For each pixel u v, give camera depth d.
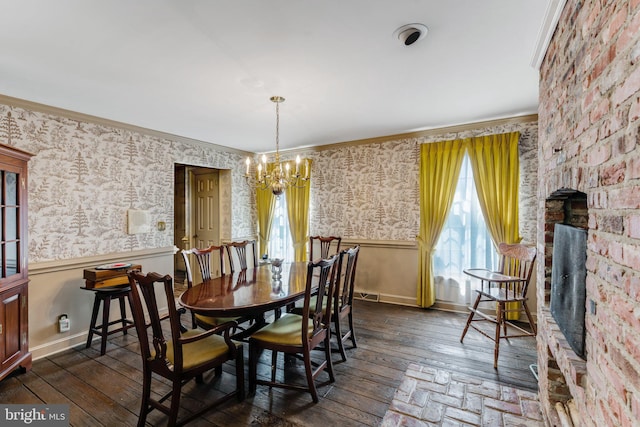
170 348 2.02
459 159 3.78
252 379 2.21
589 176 1.14
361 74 2.32
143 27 1.71
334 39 1.85
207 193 5.37
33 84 2.45
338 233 4.74
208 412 2.03
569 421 1.40
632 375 0.82
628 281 0.85
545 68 1.86
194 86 2.51
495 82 2.49
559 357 1.49
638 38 0.80
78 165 3.15
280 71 2.26
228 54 2.01
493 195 3.56
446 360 2.67
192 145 4.40
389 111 3.21
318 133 4.11
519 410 1.99
